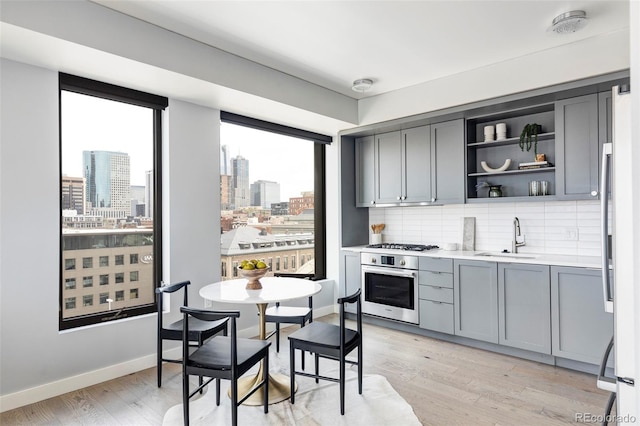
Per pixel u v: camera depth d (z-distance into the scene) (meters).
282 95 3.62
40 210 2.68
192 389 2.82
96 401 2.65
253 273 2.75
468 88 3.64
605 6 2.55
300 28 2.81
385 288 4.33
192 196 3.54
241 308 3.94
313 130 4.73
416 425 2.33
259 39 2.97
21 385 2.58
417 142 4.37
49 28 2.25
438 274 3.90
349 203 4.92
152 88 3.17
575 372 3.12
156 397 2.70
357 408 2.52
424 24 2.77
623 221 1.30
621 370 1.29
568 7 2.56
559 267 3.16
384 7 2.54
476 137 4.20
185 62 2.90
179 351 3.40
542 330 3.25
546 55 3.20
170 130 3.41
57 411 2.52
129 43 2.59
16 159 2.59
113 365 3.00
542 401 2.64
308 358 3.42
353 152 5.00
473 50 3.20
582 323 3.05
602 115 3.16
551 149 3.73
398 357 3.46
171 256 3.39
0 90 2.54
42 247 2.69
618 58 2.88
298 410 2.50
